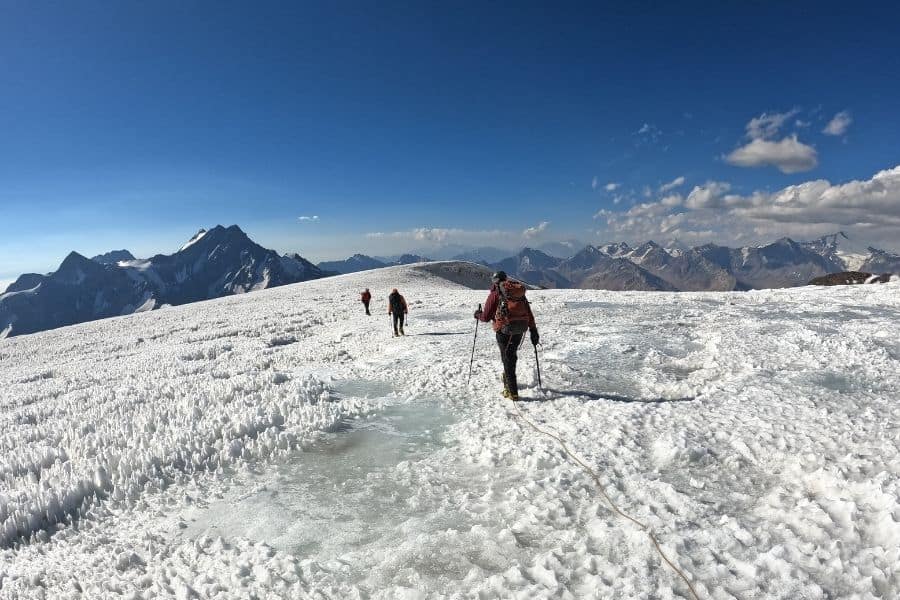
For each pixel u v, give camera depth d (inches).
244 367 561.0
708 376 355.9
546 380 350.0
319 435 263.3
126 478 219.3
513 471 203.6
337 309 1448.1
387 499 190.2
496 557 146.3
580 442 223.6
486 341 554.3
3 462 257.0
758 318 633.0
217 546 165.2
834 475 171.2
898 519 138.3
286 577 145.2
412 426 273.1
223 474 222.7
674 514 159.6
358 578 143.6
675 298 1026.7
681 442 208.2
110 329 1573.6
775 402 264.1
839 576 124.2
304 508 188.1
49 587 153.5
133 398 408.2
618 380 352.2
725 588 124.4
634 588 126.2
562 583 130.9
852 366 342.6
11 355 1251.2
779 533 144.7
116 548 169.2
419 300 1498.5
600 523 156.8
